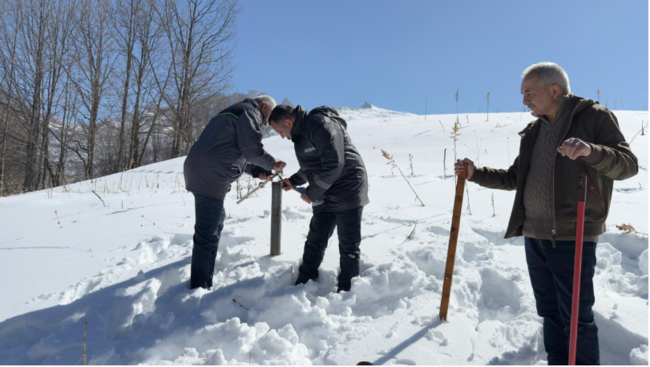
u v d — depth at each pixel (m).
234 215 5.65
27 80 20.97
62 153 21.64
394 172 8.59
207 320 2.82
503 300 3.30
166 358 2.60
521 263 3.58
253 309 3.06
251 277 3.51
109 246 4.57
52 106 21.64
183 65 21.89
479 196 5.86
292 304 3.00
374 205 5.81
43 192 9.24
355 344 2.58
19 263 4.11
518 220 2.52
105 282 3.50
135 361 2.43
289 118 3.31
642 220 4.23
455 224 2.74
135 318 2.90
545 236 2.31
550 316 2.41
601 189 2.12
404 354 2.43
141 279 3.51
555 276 2.24
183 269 3.74
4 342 2.65
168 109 22.81
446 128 13.04
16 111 20.83
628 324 2.57
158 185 9.52
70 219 5.92
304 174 3.85
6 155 21.64
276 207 3.95
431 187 6.64
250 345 2.60
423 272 3.46
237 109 3.35
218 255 4.32
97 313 2.81
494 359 2.39
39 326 2.83
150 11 21.48
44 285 3.56
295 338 2.68
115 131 23.33
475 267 3.55
